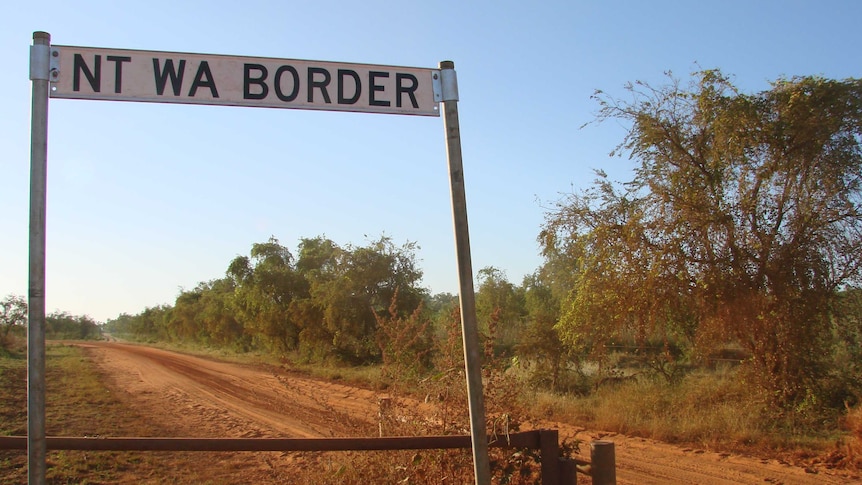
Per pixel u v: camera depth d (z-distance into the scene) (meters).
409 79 3.72
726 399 13.80
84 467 9.46
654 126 14.16
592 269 14.78
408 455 5.75
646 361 17.75
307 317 34.88
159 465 9.89
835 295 13.76
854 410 11.86
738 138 13.45
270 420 15.11
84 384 23.34
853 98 13.16
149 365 36.38
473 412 3.42
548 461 4.08
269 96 3.58
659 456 10.49
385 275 32.75
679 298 13.93
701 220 13.51
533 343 17.78
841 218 13.49
